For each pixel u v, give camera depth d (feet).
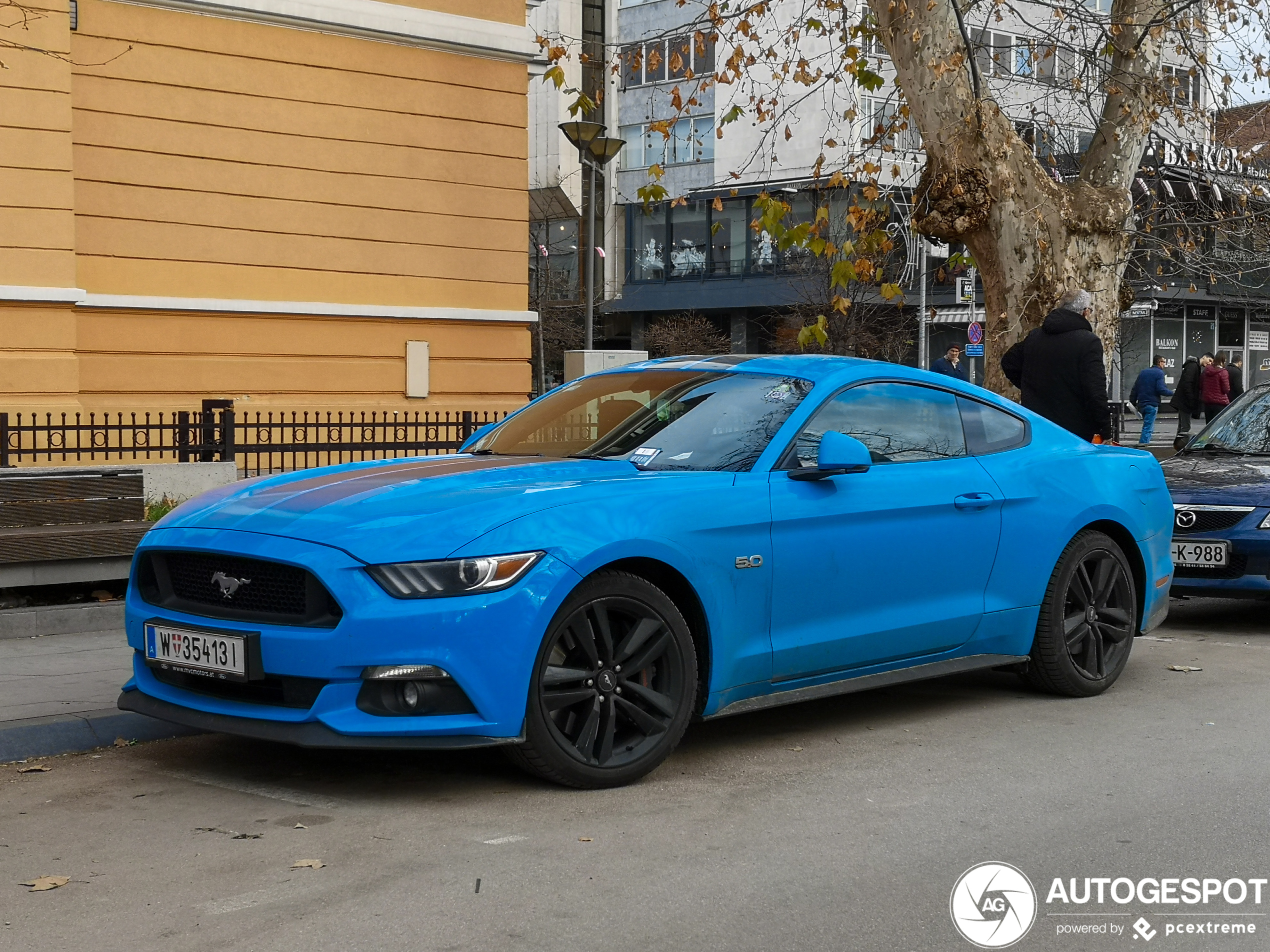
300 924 11.52
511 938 11.24
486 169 61.72
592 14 162.40
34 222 48.42
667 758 17.21
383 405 59.52
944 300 140.77
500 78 61.82
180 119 53.57
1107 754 17.80
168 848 13.62
